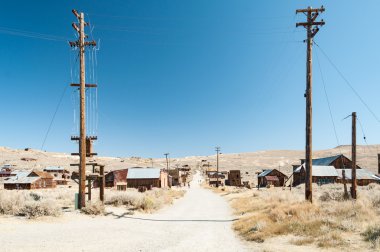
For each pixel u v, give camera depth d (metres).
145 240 12.08
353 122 23.66
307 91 20.02
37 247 9.27
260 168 166.12
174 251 10.23
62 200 25.78
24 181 65.38
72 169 119.19
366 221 13.80
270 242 11.85
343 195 22.38
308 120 19.88
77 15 19.88
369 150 194.12
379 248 9.64
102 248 9.96
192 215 23.34
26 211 15.16
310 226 13.24
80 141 19.67
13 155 154.25
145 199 25.25
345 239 11.12
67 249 9.39
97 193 34.88
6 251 8.46
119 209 22.19
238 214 23.36
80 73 19.83
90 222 15.88
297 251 10.00
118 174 71.38
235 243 12.21
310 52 20.23
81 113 19.78
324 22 20.02
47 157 166.25
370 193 26.02
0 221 13.40
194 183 125.75
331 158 71.88
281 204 20.58
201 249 10.79
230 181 97.06
